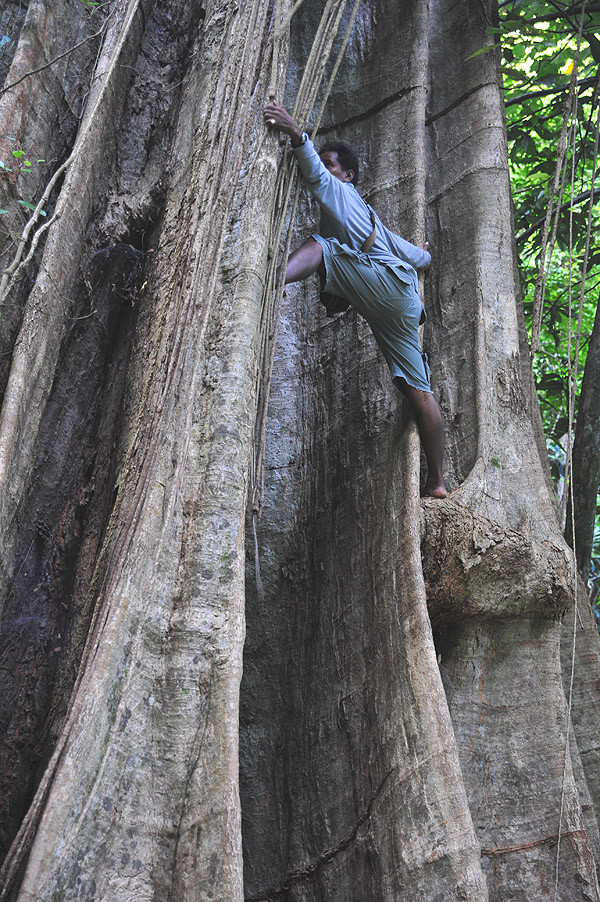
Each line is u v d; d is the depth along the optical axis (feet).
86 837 8.46
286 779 13.17
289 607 14.70
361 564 13.91
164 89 17.35
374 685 12.55
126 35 16.85
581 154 24.99
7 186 14.02
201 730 9.37
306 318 17.70
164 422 11.16
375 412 15.56
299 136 13.24
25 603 12.72
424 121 18.28
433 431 14.47
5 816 11.30
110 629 9.52
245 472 10.99
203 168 13.87
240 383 11.34
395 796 11.27
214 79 15.39
